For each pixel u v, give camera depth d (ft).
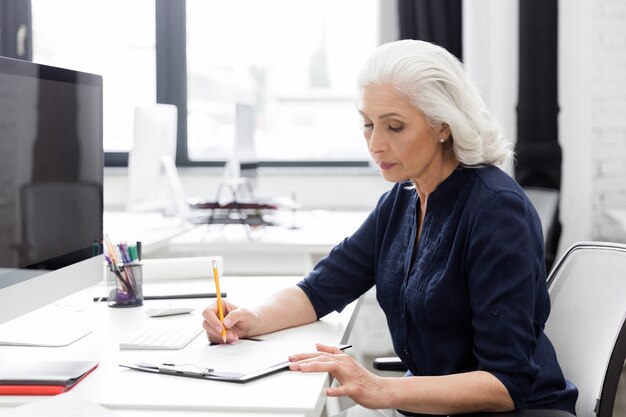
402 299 5.17
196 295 6.67
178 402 3.82
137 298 6.28
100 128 5.92
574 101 14.10
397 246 5.41
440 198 5.01
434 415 5.22
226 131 15.78
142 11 15.65
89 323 5.65
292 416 3.69
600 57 13.98
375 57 4.91
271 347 4.83
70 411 3.61
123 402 3.82
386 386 4.29
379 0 14.25
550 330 5.54
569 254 5.76
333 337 5.29
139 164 11.59
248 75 15.66
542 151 13.88
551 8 13.76
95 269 5.77
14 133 4.62
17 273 4.64
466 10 14.06
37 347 4.96
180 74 15.62
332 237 10.45
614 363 4.75
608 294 5.28
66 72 5.36
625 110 14.02
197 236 10.72
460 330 4.93
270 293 6.86
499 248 4.56
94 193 5.78
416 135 4.86
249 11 15.53
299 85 15.61
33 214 4.84
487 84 14.14
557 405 4.82
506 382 4.35
